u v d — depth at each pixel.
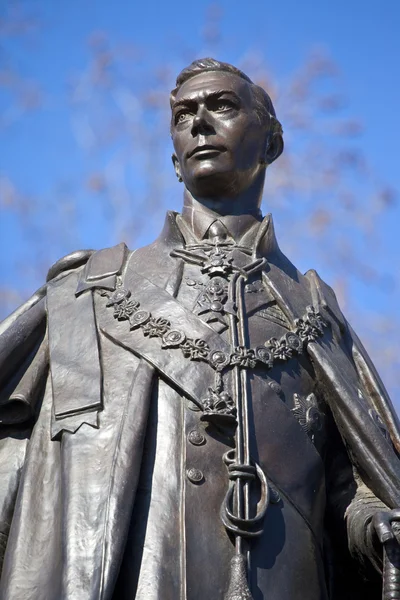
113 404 8.13
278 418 8.17
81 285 8.83
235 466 7.86
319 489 8.18
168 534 7.65
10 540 7.94
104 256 9.05
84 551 7.52
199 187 9.17
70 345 8.49
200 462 7.89
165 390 8.16
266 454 8.02
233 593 7.43
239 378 8.20
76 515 7.66
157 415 8.06
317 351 8.53
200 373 8.16
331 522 8.34
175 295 8.67
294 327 8.64
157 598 7.44
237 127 9.17
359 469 8.28
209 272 8.80
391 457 8.19
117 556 7.48
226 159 9.12
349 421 8.30
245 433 8.00
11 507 8.16
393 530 7.70
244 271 8.81
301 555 7.84
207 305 8.54
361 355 9.02
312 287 9.15
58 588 7.50
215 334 8.34
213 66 9.36
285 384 8.35
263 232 9.16
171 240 9.09
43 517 7.97
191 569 7.54
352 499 8.26
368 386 8.88
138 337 8.38
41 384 8.51
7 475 8.27
